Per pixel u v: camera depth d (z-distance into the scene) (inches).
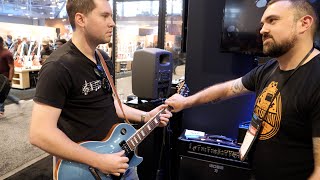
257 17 74.8
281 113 42.0
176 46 154.6
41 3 454.0
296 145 41.3
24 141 144.9
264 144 45.2
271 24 42.6
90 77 49.6
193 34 92.0
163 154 89.4
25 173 110.2
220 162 79.0
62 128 48.0
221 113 92.7
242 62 87.6
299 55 41.7
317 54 41.4
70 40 50.4
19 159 123.1
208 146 80.0
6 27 350.0
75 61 47.2
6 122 175.6
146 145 87.7
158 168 87.4
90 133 50.0
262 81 50.3
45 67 44.8
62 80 44.3
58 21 479.5
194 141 81.9
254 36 76.4
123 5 169.0
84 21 47.4
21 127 166.9
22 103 225.5
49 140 41.8
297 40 41.2
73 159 43.6
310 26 41.1
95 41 49.6
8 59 177.6
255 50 77.0
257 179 47.6
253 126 48.6
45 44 307.4
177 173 90.4
